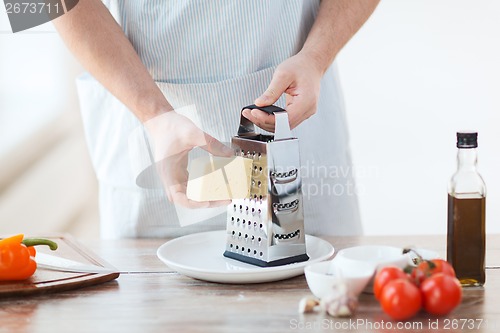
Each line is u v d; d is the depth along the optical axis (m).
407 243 1.83
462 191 1.47
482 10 5.59
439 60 5.51
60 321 1.34
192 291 1.49
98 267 1.61
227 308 1.39
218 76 1.91
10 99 6.79
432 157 4.79
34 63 7.23
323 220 2.02
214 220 1.95
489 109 5.13
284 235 1.57
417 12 5.60
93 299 1.46
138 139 1.94
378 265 1.38
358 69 5.55
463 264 1.48
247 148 1.58
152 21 1.88
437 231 4.02
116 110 1.97
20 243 1.55
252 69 1.90
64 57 7.32
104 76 1.78
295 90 1.72
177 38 1.88
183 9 1.85
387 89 5.48
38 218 4.69
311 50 1.84
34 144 5.96
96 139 2.04
